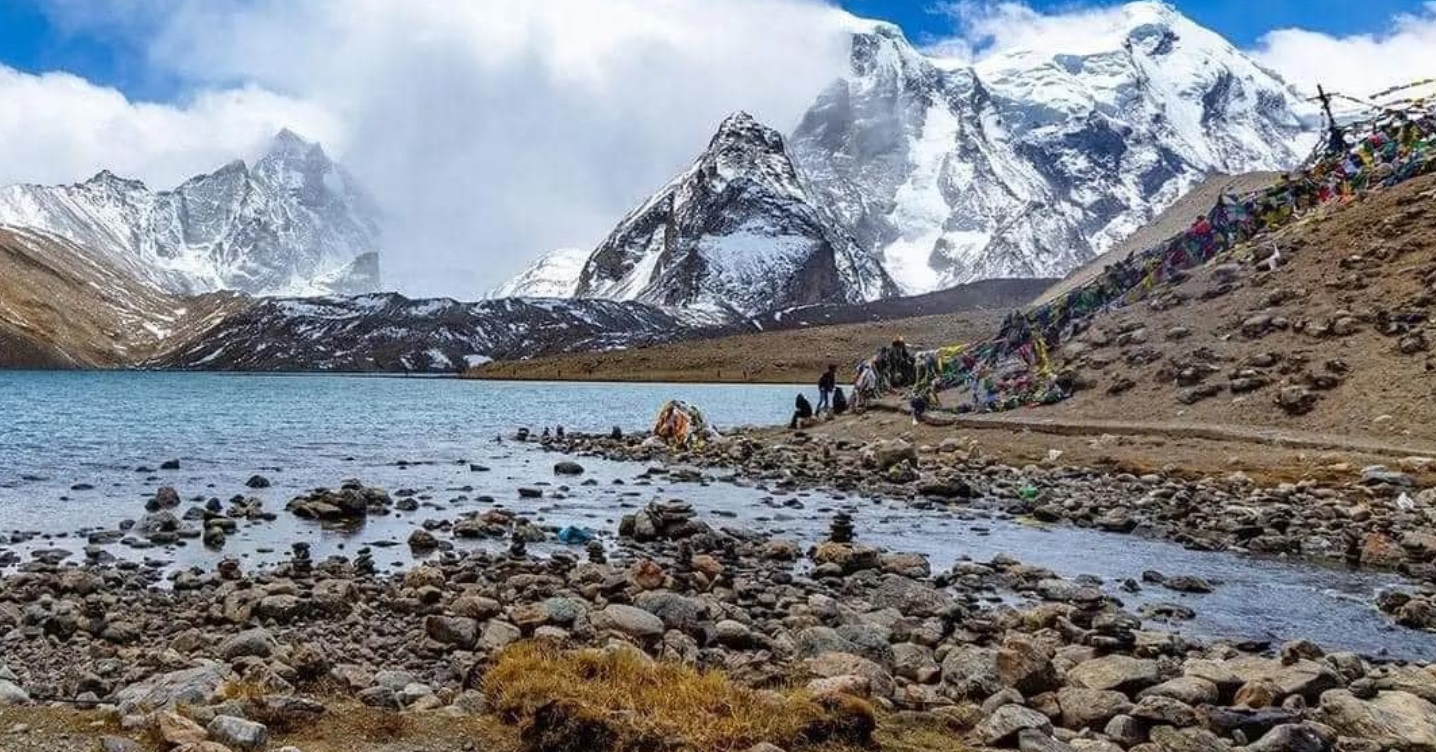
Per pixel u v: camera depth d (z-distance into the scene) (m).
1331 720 11.95
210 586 20.41
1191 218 91.56
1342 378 41.59
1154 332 53.06
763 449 50.91
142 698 11.71
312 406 107.12
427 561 23.69
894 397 62.66
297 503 31.16
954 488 35.25
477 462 48.62
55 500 33.56
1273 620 18.83
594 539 26.72
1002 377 57.34
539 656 12.73
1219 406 43.78
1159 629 18.11
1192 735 11.18
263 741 10.27
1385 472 31.31
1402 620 18.61
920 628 16.62
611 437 60.66
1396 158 59.28
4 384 172.62
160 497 32.09
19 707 11.50
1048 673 13.25
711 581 20.75
